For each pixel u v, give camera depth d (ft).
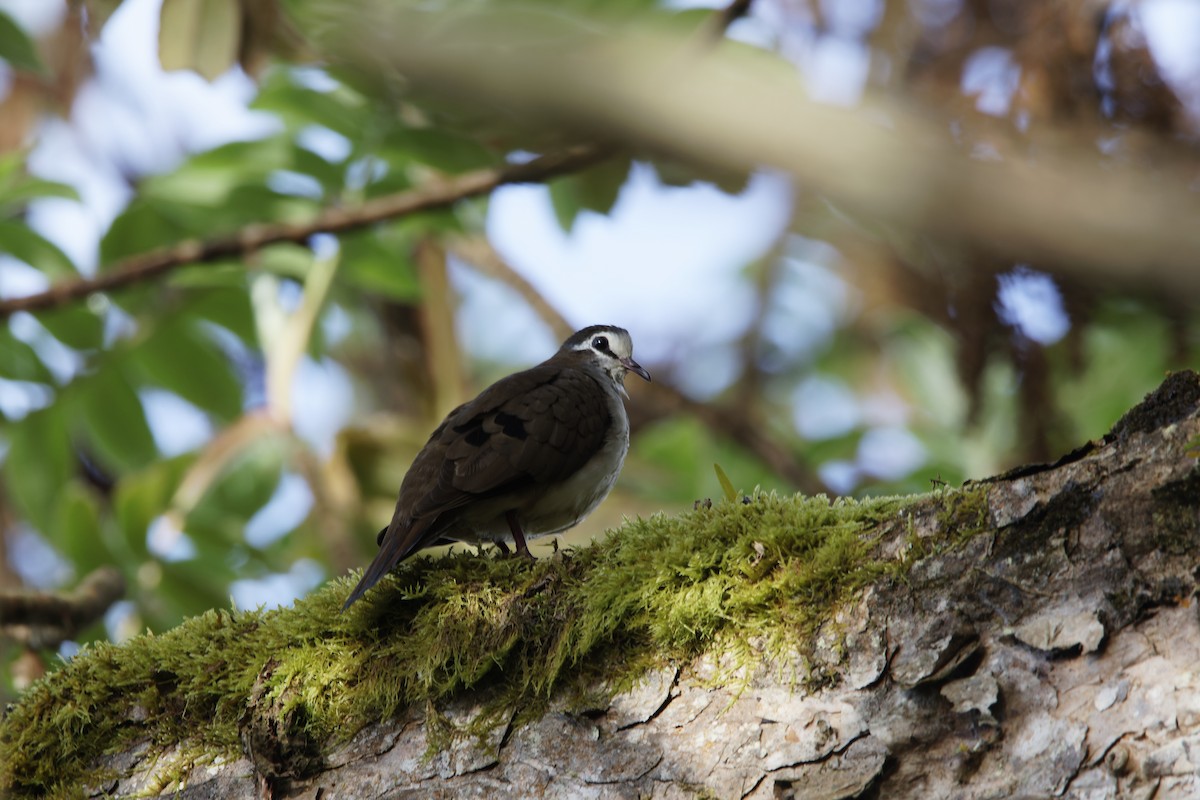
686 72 11.16
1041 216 10.06
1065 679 19.66
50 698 26.48
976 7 20.94
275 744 24.38
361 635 24.90
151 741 25.66
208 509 55.57
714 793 21.30
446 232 48.37
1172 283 9.66
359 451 53.93
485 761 23.08
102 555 52.06
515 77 11.46
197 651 25.99
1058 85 20.27
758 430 58.65
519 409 32.83
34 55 45.03
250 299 53.47
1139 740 18.72
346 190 47.50
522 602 23.99
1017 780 19.38
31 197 48.60
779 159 10.93
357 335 70.54
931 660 20.51
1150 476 19.90
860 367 69.31
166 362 53.01
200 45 28.60
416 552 28.60
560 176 40.27
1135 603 19.44
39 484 53.67
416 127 40.63
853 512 22.95
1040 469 21.21
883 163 10.66
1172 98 19.24
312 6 26.89
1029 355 20.83
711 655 22.39
